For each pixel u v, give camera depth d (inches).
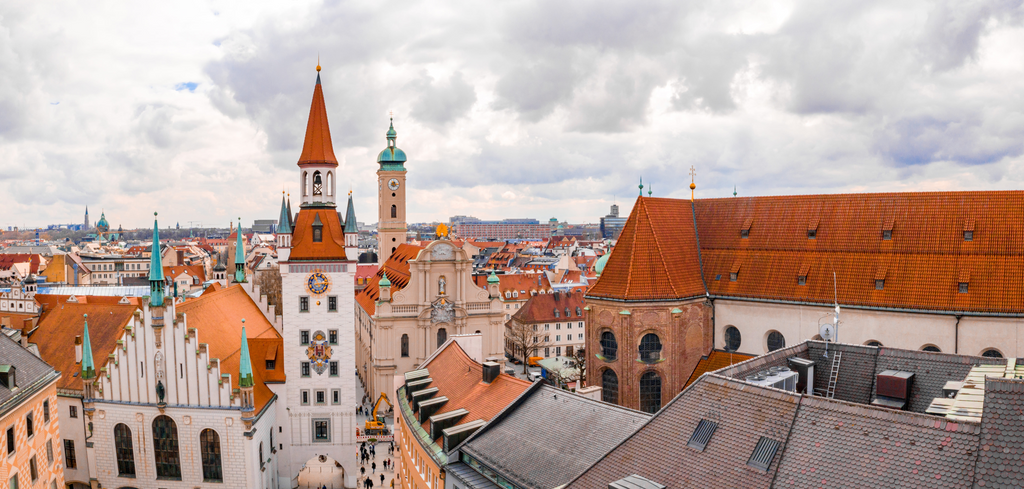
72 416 2758.4
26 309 4153.5
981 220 2475.4
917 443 1034.1
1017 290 2297.0
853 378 1731.1
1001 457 948.6
